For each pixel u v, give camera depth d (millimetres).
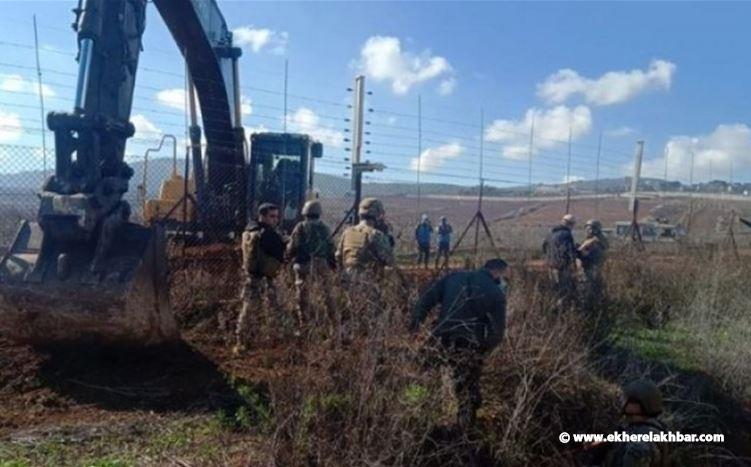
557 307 6574
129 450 4133
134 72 6316
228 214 10352
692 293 9484
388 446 4066
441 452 4375
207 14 9570
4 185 6230
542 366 5402
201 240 9906
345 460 3955
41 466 3828
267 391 5105
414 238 13898
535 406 5141
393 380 4301
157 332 5652
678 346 7516
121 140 5875
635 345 7355
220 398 5020
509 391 5445
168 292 5824
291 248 6219
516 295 6336
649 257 10992
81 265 5180
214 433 4430
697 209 18516
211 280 7555
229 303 7188
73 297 5035
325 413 4117
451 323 4855
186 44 9383
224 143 10406
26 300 5039
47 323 5238
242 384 5262
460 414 4734
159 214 10023
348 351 4379
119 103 5945
